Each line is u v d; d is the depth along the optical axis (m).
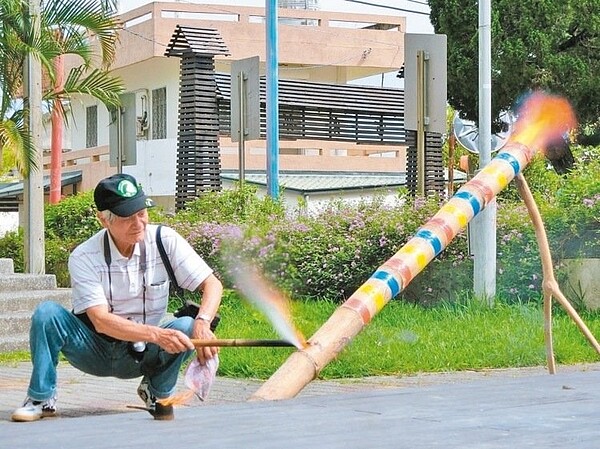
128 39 34.47
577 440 1.52
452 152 27.14
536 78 27.73
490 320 11.81
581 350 9.83
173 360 5.68
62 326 5.61
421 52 14.66
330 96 29.92
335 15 36.34
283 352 9.46
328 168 35.47
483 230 13.19
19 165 15.62
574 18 27.92
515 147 6.11
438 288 14.55
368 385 8.15
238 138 19.39
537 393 2.03
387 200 22.06
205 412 1.82
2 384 8.45
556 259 13.69
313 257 15.75
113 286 5.51
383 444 1.47
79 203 21.02
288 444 1.47
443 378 8.59
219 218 18.17
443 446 1.46
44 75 20.28
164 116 35.06
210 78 21.66
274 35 21.69
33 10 15.55
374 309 5.10
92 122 39.84
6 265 13.37
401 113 30.84
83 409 6.86
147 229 5.58
